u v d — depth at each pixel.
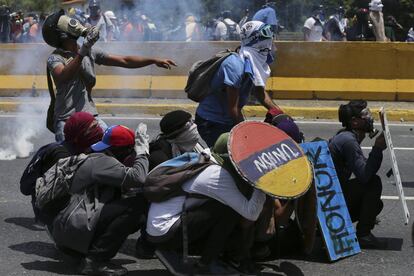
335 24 24.11
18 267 7.74
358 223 8.44
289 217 7.81
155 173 7.06
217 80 8.30
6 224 9.26
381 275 7.64
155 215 7.09
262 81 8.38
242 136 6.95
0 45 20.11
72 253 7.52
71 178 7.25
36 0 41.91
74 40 8.68
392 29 26.00
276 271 7.67
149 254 7.99
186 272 7.09
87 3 25.44
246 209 6.96
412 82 18.98
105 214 7.18
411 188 11.36
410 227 9.33
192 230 7.02
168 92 19.53
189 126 7.60
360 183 8.31
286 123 8.04
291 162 6.96
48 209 7.45
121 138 7.41
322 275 7.60
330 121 17.86
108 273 7.28
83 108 8.69
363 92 19.02
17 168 12.48
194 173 6.96
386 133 8.04
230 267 7.29
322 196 8.10
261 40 8.34
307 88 19.12
